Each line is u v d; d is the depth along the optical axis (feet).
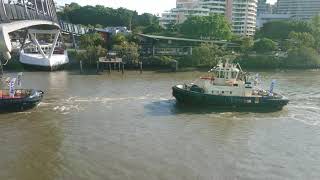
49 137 141.49
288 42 462.19
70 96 214.48
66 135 143.95
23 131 148.05
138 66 363.76
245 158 125.29
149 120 167.53
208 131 153.58
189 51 408.67
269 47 449.06
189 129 155.53
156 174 111.24
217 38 552.41
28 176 109.29
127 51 363.76
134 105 195.42
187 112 183.93
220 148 133.69
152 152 127.95
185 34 562.25
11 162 118.42
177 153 127.65
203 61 375.45
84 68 359.25
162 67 368.68
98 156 123.75
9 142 135.64
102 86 253.03
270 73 351.25
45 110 180.04
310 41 452.76
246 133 152.25
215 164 119.65
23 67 338.75
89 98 209.97
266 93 202.08
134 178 108.37
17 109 176.24
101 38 430.20
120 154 125.59
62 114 173.37
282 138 146.92
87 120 164.45
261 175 113.19
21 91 192.03
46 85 253.44
